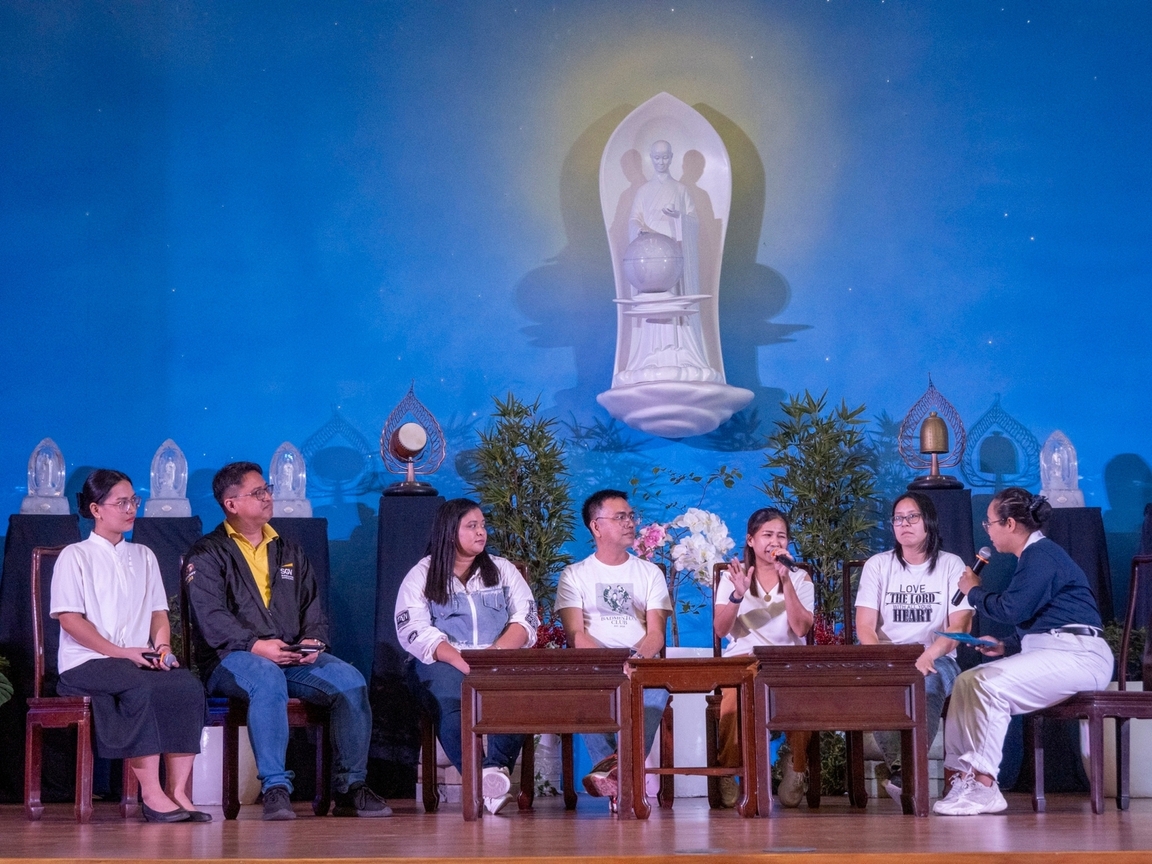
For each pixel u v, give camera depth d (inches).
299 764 228.8
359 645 258.5
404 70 273.3
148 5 272.4
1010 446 261.4
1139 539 257.9
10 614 226.2
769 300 267.9
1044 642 188.7
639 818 174.1
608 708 172.9
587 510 213.2
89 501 194.7
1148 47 268.7
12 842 149.6
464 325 268.2
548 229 270.4
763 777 172.9
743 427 264.4
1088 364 262.7
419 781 224.2
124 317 265.3
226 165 270.4
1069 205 266.4
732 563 199.3
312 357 266.2
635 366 258.1
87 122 269.3
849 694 172.2
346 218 270.1
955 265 266.5
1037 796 187.9
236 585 195.5
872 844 137.2
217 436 263.4
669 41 273.3
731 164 270.1
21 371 262.1
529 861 125.4
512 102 273.0
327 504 262.2
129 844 146.1
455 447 264.7
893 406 264.1
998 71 270.1
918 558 205.6
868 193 269.1
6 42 269.6
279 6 273.7
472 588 203.2
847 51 271.9
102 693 182.7
